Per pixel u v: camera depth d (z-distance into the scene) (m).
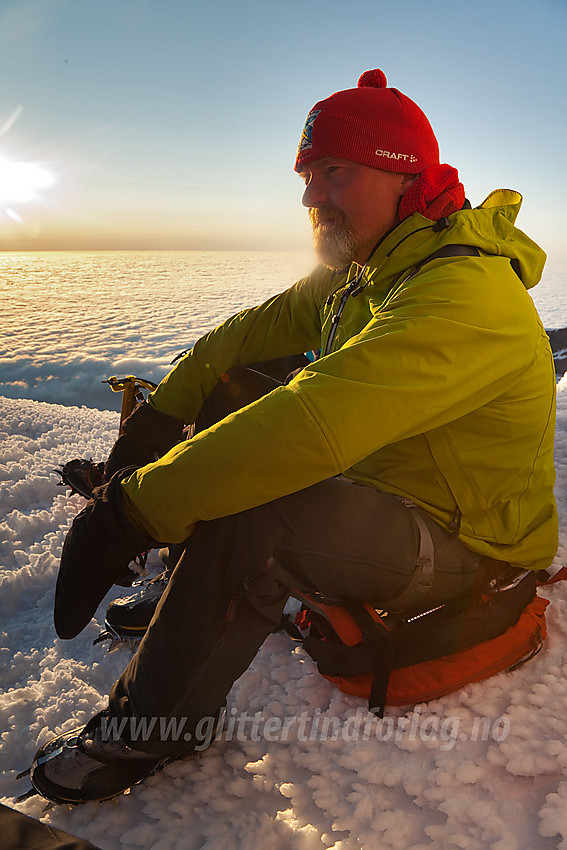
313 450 0.74
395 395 0.76
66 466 1.52
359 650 0.96
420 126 0.98
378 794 0.87
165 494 0.77
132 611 1.29
